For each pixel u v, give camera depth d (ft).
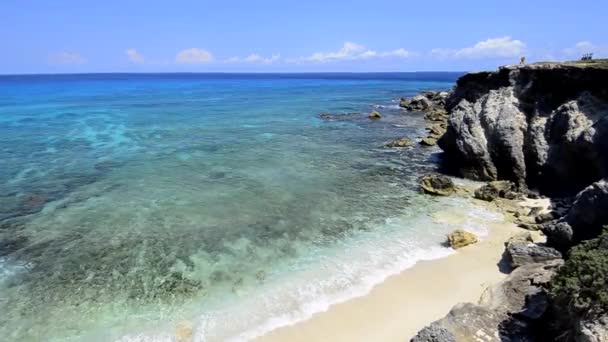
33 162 125.29
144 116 233.76
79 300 56.65
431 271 62.34
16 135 170.60
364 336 49.26
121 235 75.66
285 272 63.00
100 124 202.59
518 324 44.80
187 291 58.44
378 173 112.16
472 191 95.55
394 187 100.42
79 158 130.62
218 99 356.38
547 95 103.65
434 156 128.88
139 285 60.03
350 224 79.77
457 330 44.60
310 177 109.19
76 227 78.95
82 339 49.14
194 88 542.98
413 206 87.97
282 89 510.17
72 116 233.76
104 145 151.33
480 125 107.65
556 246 63.46
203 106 292.20
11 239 74.08
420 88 504.84
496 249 68.13
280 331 50.26
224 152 138.62
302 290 58.23
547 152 93.71
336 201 91.71
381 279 60.59
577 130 86.74
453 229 76.18
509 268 62.23
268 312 53.78
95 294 57.98
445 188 94.94
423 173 111.65
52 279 61.72
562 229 62.13
